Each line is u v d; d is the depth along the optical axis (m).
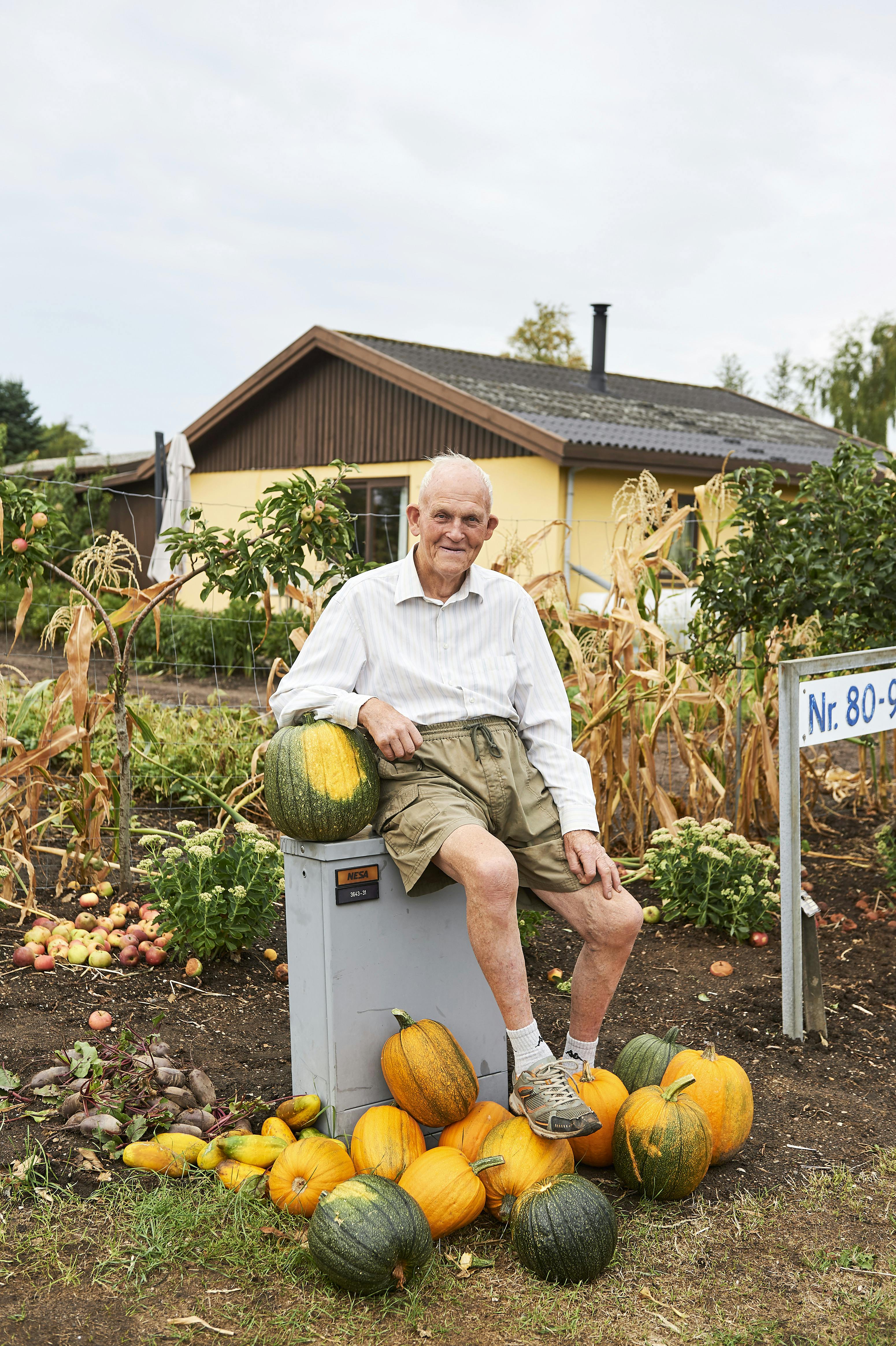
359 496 15.00
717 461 12.53
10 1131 2.74
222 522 17.39
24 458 39.91
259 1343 2.08
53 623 4.85
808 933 3.62
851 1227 2.55
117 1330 2.09
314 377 15.52
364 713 2.67
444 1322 2.17
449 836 2.54
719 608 5.79
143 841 4.43
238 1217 2.42
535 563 12.34
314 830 2.61
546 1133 2.39
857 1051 3.55
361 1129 2.54
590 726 5.45
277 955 4.14
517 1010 2.49
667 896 4.80
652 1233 2.48
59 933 4.07
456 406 12.77
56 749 4.42
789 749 3.57
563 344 37.47
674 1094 2.61
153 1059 2.94
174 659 13.09
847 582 5.11
